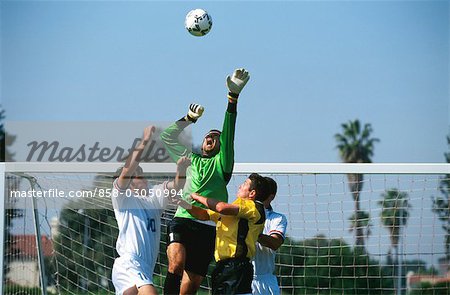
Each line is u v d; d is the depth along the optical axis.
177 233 31.06
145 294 28.91
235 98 30.27
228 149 30.50
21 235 37.69
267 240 31.64
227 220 29.64
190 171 31.45
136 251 30.00
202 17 34.31
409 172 36.53
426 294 38.84
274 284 32.97
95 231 39.56
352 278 41.06
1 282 35.69
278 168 37.06
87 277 40.53
